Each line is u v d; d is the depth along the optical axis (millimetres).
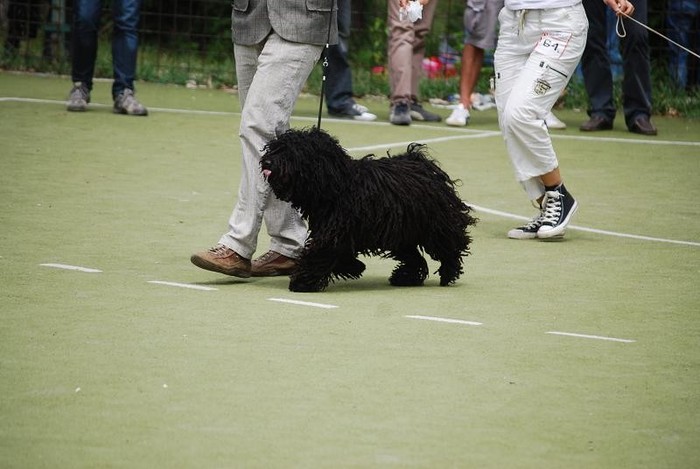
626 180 17141
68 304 9594
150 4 31391
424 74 28531
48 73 28297
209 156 17781
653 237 13469
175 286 10445
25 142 18125
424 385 7754
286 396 7449
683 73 26750
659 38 27703
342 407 7273
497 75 13602
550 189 13180
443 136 20875
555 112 25516
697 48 26734
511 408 7363
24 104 22375
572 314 9844
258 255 11977
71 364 7996
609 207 15219
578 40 13133
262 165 10008
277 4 10844
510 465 6422
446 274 10836
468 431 6926
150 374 7820
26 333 8703
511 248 12734
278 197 10180
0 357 8094
